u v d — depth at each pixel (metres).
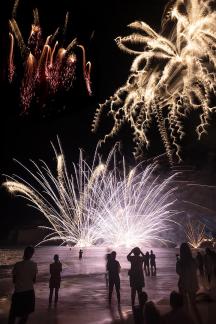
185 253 8.71
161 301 11.77
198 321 8.09
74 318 10.50
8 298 14.96
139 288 11.48
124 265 31.25
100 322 9.87
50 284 12.93
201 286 15.04
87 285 18.62
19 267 7.71
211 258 15.20
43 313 11.30
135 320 7.32
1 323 9.85
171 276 22.27
